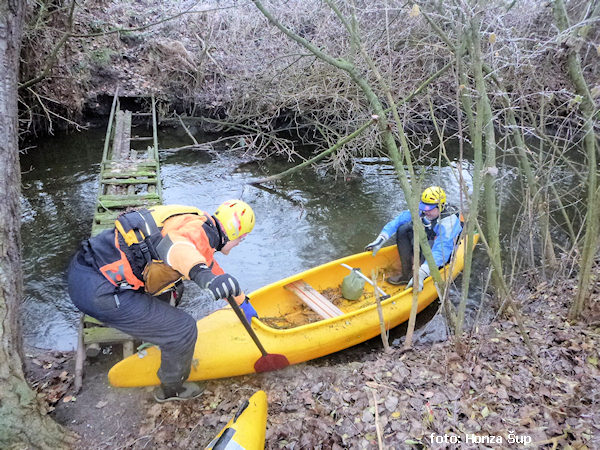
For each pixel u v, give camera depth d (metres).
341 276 4.73
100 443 2.66
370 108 7.09
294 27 7.99
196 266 2.35
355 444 2.54
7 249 2.60
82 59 8.99
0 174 2.72
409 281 4.24
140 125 9.73
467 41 2.88
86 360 3.43
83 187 6.93
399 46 6.87
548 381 2.93
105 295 2.55
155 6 10.24
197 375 3.21
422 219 4.27
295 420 2.76
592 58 5.51
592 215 3.28
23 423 2.34
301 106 8.16
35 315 4.21
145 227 2.51
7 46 3.05
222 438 2.33
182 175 7.71
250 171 8.04
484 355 3.30
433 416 2.68
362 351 3.92
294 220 6.38
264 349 3.33
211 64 9.56
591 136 3.22
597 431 2.45
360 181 7.69
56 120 8.66
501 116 6.93
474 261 5.27
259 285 4.93
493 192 3.12
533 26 5.53
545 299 4.17
